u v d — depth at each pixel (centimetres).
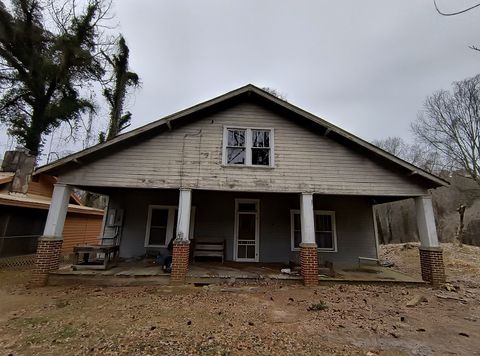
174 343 409
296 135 962
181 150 916
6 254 1130
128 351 381
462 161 2919
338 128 913
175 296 691
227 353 381
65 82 1886
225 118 962
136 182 878
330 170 934
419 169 892
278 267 1015
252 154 949
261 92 945
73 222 1608
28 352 379
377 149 899
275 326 492
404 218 3494
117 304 612
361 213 1217
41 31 1781
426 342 438
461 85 2908
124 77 2025
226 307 601
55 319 509
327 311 587
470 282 945
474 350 411
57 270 842
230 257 1141
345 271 1012
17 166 1319
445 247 1725
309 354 385
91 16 1919
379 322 525
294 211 1188
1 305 604
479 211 2762
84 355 369
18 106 1858
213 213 1173
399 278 885
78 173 871
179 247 845
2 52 1680
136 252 1136
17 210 1196
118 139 859
